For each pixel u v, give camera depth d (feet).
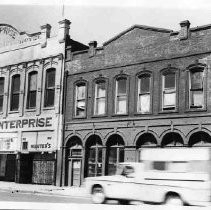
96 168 77.05
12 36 97.09
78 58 82.84
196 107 66.08
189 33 67.87
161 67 70.38
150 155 46.70
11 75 95.35
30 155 90.58
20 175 89.51
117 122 74.59
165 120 68.39
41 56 89.66
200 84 66.18
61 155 82.28
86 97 80.12
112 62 77.15
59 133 83.51
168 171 44.65
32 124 88.99
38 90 88.84
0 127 95.50
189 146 65.41
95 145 78.59
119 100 75.77
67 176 81.61
